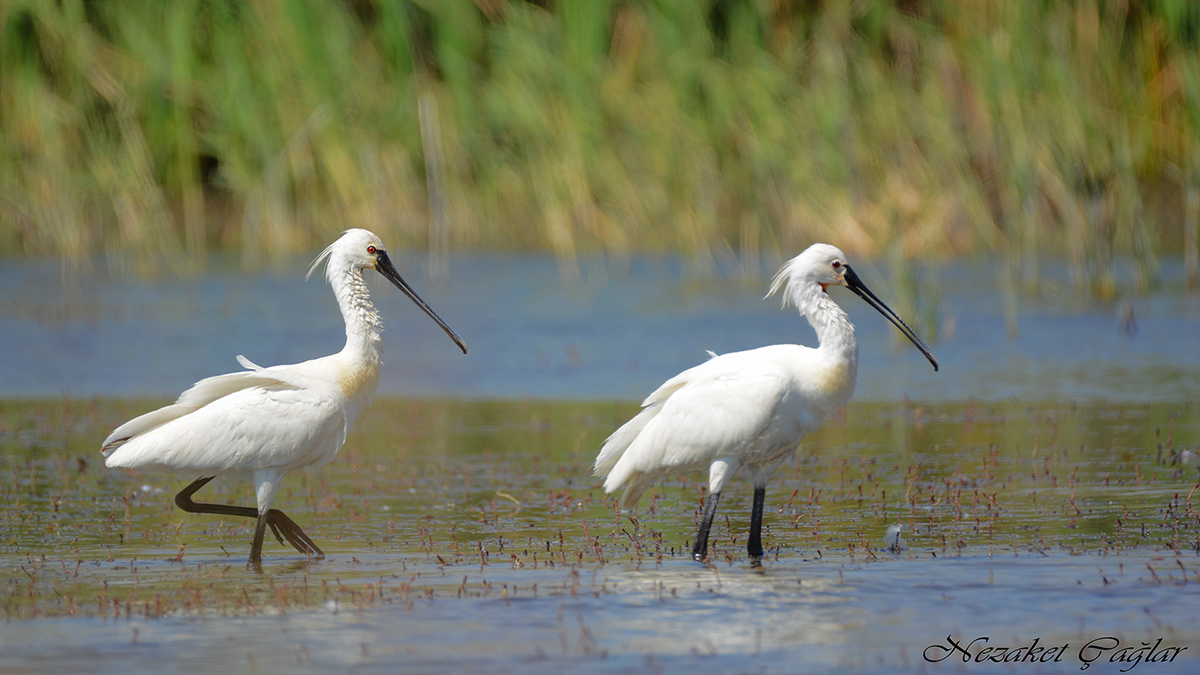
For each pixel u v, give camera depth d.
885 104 26.75
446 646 7.52
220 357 18.72
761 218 26.16
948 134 26.38
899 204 26.03
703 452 9.92
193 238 27.30
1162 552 9.47
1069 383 16.70
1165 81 26.67
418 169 27.62
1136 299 22.02
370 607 8.38
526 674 7.01
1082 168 23.02
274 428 9.82
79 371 18.05
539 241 27.47
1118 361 17.89
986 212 25.88
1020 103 24.83
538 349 19.52
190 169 27.23
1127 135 25.80
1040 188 26.34
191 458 9.79
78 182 26.66
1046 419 14.74
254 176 27.09
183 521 11.37
